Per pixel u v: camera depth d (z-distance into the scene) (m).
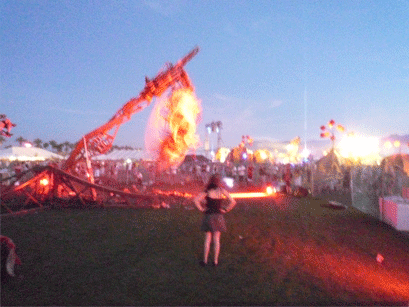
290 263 6.25
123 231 8.55
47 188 12.92
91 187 12.59
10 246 5.16
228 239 7.95
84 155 14.36
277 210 12.73
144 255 6.48
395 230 9.74
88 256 6.36
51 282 5.02
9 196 12.08
